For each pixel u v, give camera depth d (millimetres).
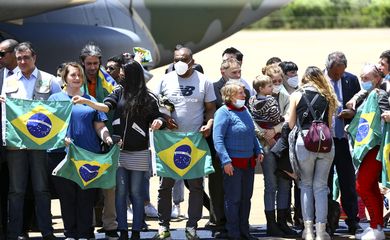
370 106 16766
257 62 72062
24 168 16297
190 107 17016
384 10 122938
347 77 18328
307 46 89938
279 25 127312
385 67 17125
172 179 17000
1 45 16766
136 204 16688
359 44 91812
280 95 18125
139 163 16547
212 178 17734
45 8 22922
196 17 28281
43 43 25781
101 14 27359
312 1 127250
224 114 16750
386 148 16500
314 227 17812
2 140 16203
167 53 28688
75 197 16531
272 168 17656
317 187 16766
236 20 28828
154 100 16484
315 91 16625
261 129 17578
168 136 16797
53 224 19484
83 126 16375
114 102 16500
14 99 16156
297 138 16656
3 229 16766
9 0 22141
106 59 26625
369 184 16953
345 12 125000
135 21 27797
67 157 16109
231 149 16844
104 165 16203
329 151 16531
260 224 19500
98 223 18750
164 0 27688
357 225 18016
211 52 81562
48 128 16125
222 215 17734
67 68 16422
